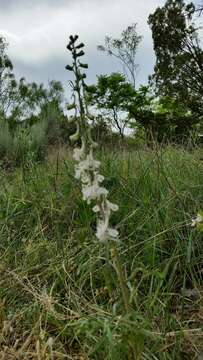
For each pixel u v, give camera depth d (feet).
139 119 72.79
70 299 9.32
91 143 6.41
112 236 6.52
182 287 9.67
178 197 11.44
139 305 8.87
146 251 10.27
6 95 71.15
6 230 12.89
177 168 14.76
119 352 6.90
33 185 15.74
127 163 15.33
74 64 6.34
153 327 8.06
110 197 12.58
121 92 73.87
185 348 8.00
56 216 12.98
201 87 83.92
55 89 70.13
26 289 9.69
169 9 88.02
